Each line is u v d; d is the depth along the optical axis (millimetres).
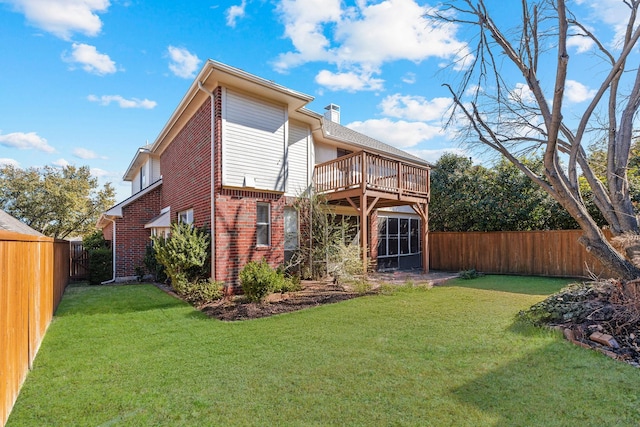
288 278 9570
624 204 6293
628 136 6434
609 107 6590
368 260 11469
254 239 9414
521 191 13656
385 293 8625
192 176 10602
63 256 10195
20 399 3334
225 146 8820
